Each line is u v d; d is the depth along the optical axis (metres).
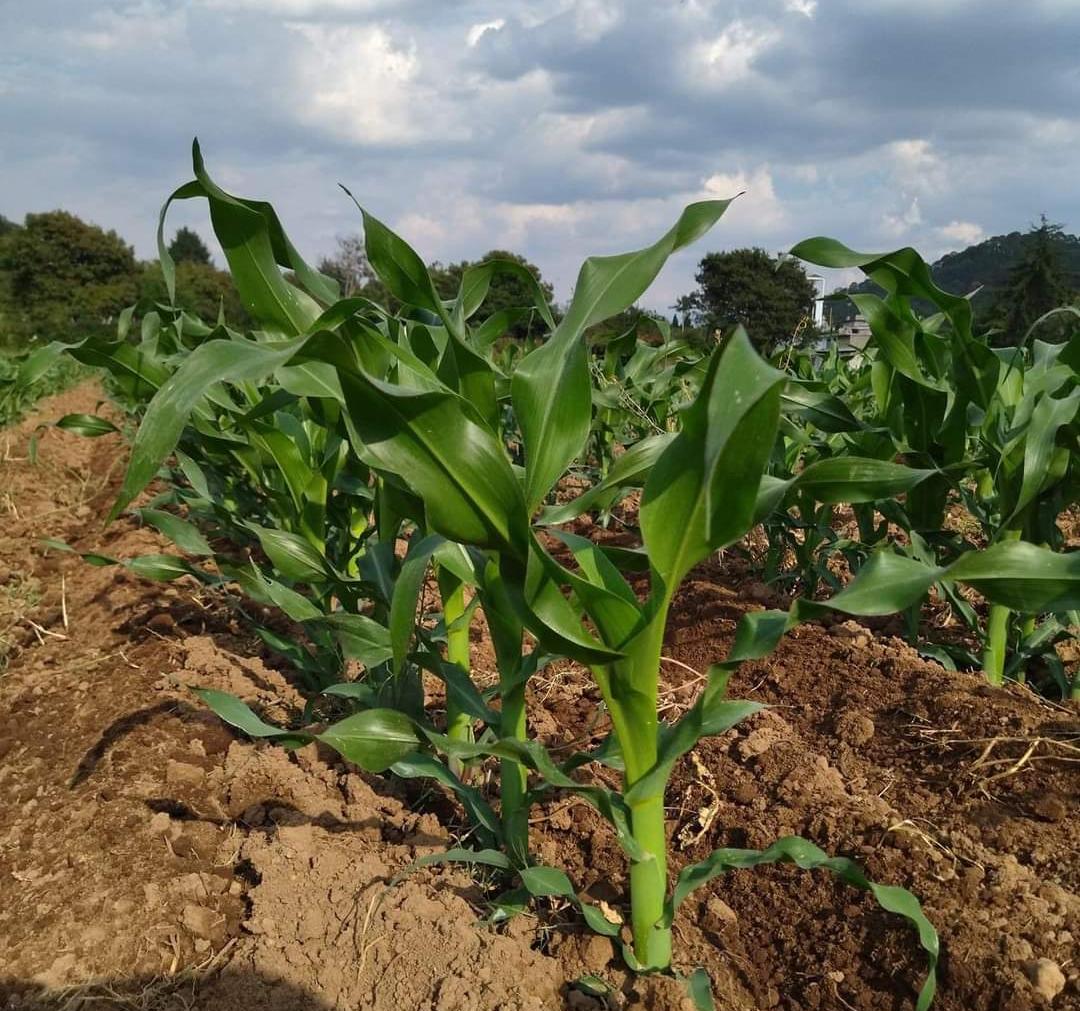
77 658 3.71
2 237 48.34
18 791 2.71
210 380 1.27
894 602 1.57
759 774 2.64
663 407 5.89
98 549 5.50
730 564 4.77
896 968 1.90
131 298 46.91
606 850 2.31
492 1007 1.78
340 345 1.30
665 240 1.75
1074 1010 1.73
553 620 1.57
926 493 3.51
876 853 2.19
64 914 2.12
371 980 1.90
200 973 1.95
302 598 2.67
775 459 4.00
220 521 3.88
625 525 5.61
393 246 2.05
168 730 2.95
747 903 2.18
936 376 3.34
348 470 3.26
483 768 2.63
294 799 2.55
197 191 2.17
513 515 1.49
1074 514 5.39
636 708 1.67
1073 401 2.70
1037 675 3.45
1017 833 2.26
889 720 2.91
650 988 1.82
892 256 2.88
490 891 2.21
